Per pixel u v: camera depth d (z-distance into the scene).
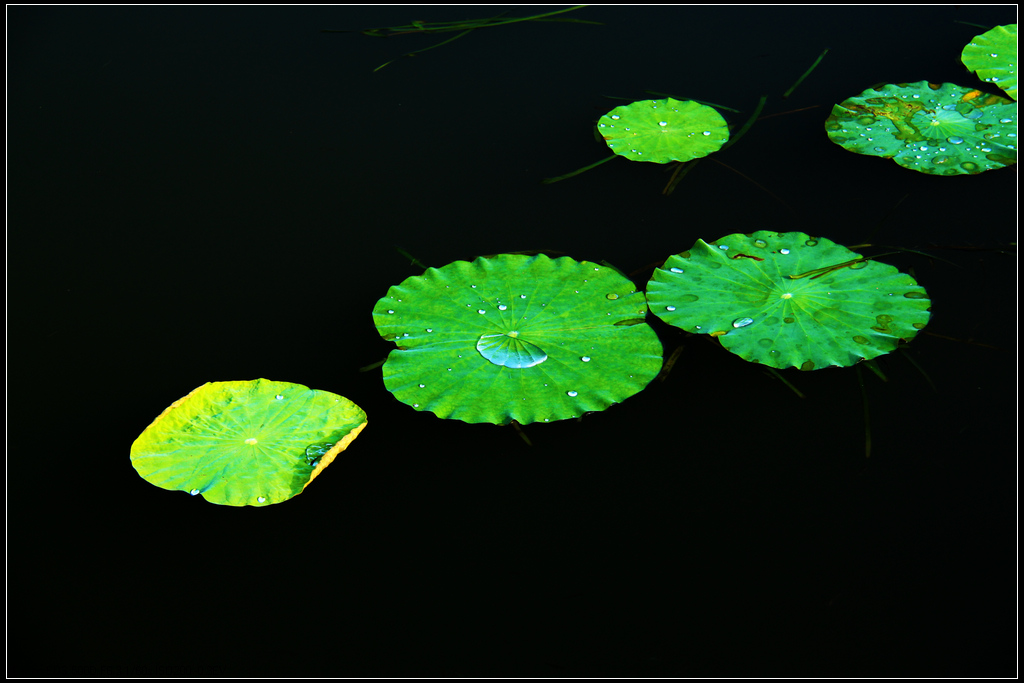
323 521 4.94
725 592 4.88
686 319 5.04
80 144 5.36
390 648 4.86
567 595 4.89
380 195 5.27
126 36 5.59
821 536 4.91
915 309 5.03
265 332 5.10
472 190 5.28
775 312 5.04
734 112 5.38
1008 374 5.01
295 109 5.43
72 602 4.88
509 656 4.85
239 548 4.92
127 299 5.14
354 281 5.15
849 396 5.01
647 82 5.45
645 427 4.99
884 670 4.83
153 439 4.93
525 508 4.94
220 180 5.30
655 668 4.84
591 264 5.10
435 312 5.05
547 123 5.38
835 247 5.11
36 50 5.55
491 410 4.96
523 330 5.02
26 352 5.07
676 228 5.20
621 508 4.94
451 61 5.52
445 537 4.93
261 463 4.91
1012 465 4.95
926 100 5.34
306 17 5.64
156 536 4.92
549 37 5.57
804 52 5.49
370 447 4.98
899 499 4.93
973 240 5.16
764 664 4.84
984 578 4.88
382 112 5.41
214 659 4.85
